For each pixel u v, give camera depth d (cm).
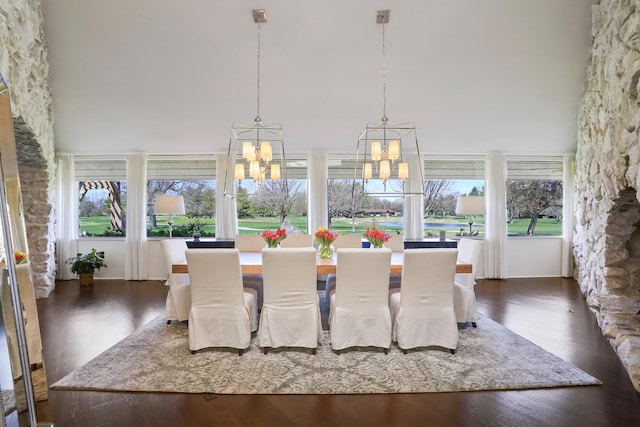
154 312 380
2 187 162
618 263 365
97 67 385
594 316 362
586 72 398
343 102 442
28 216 452
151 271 557
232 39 354
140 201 548
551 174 566
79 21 340
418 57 376
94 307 400
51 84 405
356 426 184
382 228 567
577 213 476
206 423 187
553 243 566
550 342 292
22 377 165
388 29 345
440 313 272
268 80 406
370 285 268
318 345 286
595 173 383
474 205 474
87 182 568
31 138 366
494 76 403
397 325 276
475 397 210
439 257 265
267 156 326
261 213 568
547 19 341
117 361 257
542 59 382
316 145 536
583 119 428
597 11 327
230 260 261
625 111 278
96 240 559
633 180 263
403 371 241
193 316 269
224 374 237
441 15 333
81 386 221
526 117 471
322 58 377
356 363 253
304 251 262
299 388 220
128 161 549
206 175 566
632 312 318
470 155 566
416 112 461
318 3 320
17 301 166
